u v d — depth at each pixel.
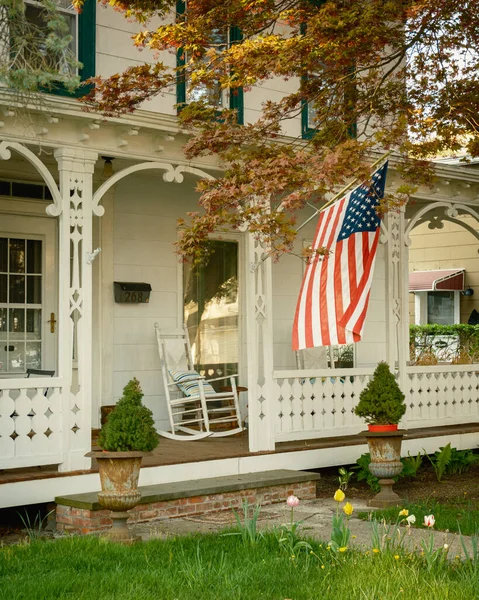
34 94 7.77
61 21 7.80
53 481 8.00
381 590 5.17
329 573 5.55
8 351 10.27
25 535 7.67
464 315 19.14
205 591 5.25
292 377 10.05
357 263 8.10
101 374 10.91
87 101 8.15
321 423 10.37
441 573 5.55
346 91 9.41
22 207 10.40
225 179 7.84
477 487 10.05
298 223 12.89
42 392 8.08
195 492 8.24
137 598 5.09
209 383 12.05
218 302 12.23
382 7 8.39
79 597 5.13
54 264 10.68
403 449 11.16
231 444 10.28
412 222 11.80
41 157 9.96
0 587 5.33
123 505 6.79
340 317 8.03
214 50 8.55
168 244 11.68
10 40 8.05
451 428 12.25
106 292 11.05
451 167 11.86
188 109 8.48
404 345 11.44
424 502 8.92
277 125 8.95
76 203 8.47
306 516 8.12
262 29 8.94
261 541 6.54
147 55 10.21
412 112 9.56
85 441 8.31
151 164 9.08
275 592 5.26
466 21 9.20
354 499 9.30
